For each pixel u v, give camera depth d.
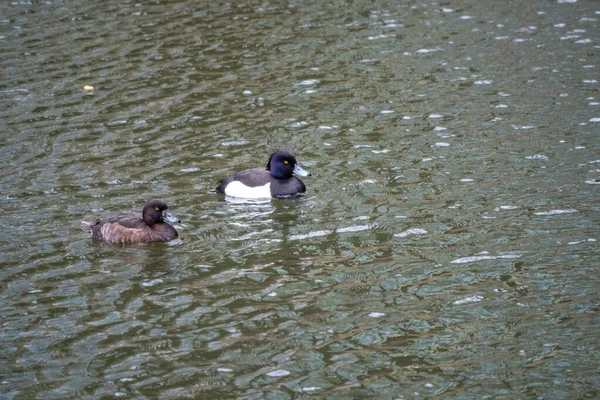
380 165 17.70
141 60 24.30
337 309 12.34
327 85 22.44
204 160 18.16
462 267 13.45
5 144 19.02
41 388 10.46
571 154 17.70
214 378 10.66
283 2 29.48
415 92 21.83
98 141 19.17
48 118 20.48
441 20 27.38
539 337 11.46
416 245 14.26
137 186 16.92
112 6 29.23
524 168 17.16
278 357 11.14
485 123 19.67
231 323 12.02
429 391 10.34
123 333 11.78
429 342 11.42
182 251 14.38
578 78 22.20
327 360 11.05
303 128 19.78
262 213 15.82
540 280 12.95
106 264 13.90
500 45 25.00
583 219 14.85
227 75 23.17
